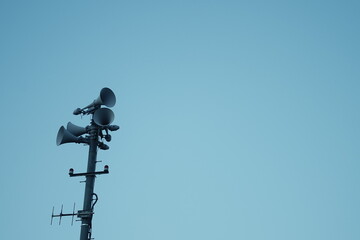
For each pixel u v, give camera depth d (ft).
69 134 79.66
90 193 76.13
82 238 73.36
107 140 81.20
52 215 75.36
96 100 83.71
